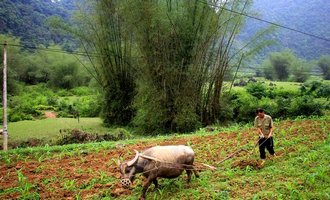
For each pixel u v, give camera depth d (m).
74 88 55.00
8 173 10.44
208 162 10.56
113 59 24.84
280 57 54.03
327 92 30.39
